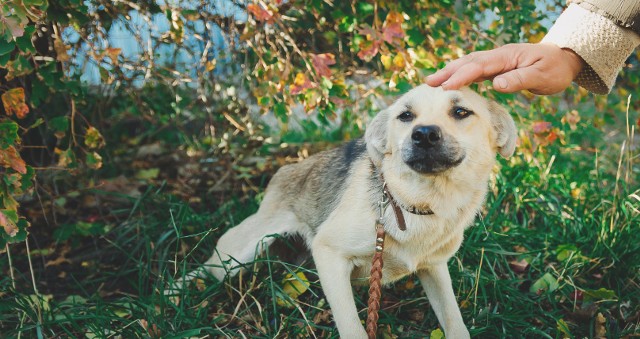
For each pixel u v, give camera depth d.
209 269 1.21
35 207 1.44
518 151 1.38
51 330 1.04
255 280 1.13
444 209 1.02
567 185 1.45
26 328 1.01
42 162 1.46
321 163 1.22
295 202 1.23
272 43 1.34
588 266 1.21
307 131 1.94
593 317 1.09
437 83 0.95
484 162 1.02
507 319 1.07
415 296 1.17
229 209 1.41
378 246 1.00
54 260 1.32
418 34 1.26
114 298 1.20
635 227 1.25
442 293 1.06
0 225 0.99
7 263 1.26
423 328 1.10
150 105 1.62
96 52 1.36
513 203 1.38
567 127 1.35
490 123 1.04
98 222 1.43
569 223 1.31
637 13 0.91
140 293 1.13
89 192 1.50
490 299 1.14
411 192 1.01
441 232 1.03
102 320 1.05
